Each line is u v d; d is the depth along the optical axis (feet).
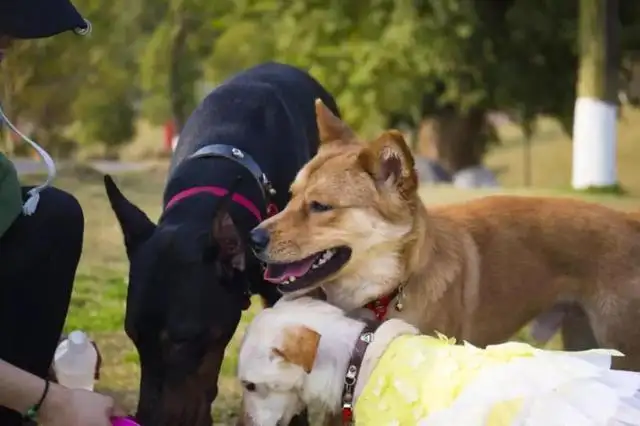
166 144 74.74
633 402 9.96
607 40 40.96
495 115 66.95
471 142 58.39
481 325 14.83
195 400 12.16
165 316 12.03
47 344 11.39
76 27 10.32
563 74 53.57
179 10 66.39
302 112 16.87
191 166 14.34
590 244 15.37
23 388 9.51
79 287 21.89
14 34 10.05
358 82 52.34
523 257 15.14
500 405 10.16
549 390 10.17
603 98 41.04
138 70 70.90
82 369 13.35
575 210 15.67
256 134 15.29
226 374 16.79
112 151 73.26
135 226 13.09
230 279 12.66
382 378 11.25
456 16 50.88
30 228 11.04
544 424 9.96
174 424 11.93
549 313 16.20
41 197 11.31
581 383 10.15
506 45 52.24
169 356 12.02
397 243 13.64
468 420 10.21
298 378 11.87
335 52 53.52
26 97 60.44
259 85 16.35
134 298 12.22
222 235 12.54
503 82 52.16
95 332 18.84
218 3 61.31
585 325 16.11
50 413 9.58
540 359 10.63
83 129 68.69
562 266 15.35
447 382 10.73
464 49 51.29
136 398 15.61
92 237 27.22
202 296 12.25
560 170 69.56
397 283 13.82
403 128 59.62
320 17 53.93
